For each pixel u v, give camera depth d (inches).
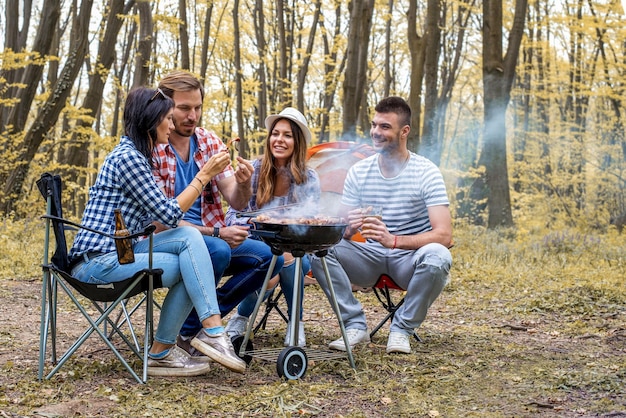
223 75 897.5
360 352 145.4
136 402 106.0
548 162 787.4
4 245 317.7
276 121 152.8
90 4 464.4
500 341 164.7
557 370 133.3
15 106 501.7
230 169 147.0
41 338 117.4
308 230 121.8
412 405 109.5
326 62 712.4
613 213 834.2
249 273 140.0
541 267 317.4
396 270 152.5
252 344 144.4
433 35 494.6
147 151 122.4
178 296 122.1
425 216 157.6
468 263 320.5
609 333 175.8
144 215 124.3
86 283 115.1
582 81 780.6
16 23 541.3
